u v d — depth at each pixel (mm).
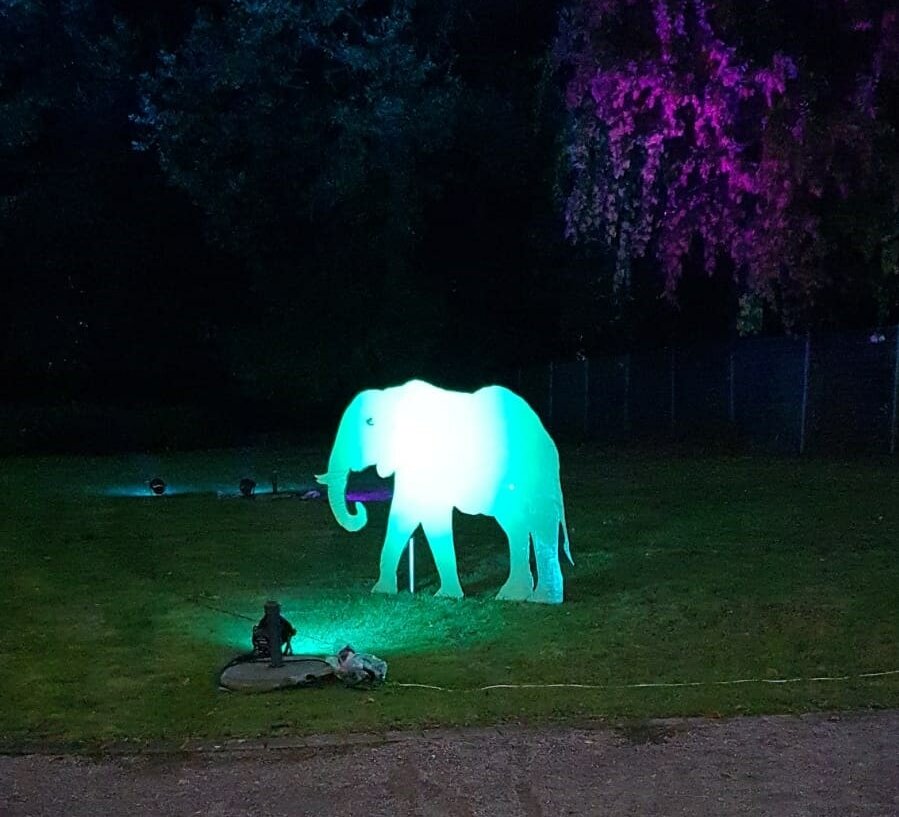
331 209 24516
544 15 23250
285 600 8945
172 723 5797
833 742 5391
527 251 27391
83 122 25641
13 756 5410
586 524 12391
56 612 8578
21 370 29219
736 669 6664
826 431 18812
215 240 24844
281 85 22359
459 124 24156
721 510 13023
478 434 8914
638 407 24281
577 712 5848
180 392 31484
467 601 8719
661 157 14086
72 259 26938
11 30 24531
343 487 9055
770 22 13367
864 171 13289
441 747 5387
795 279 14672
